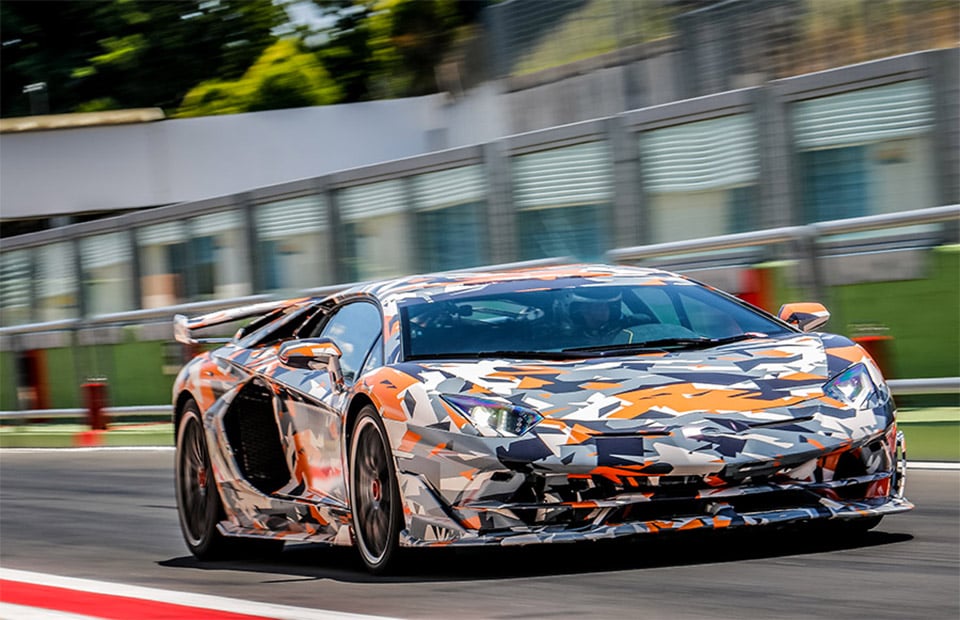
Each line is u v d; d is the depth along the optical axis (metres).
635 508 12.18
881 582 11.45
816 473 12.44
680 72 38.41
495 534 12.38
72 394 38.31
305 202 34.31
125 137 63.47
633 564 13.00
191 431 17.92
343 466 14.29
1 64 98.81
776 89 25.38
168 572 16.41
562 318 14.91
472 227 31.00
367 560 13.84
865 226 23.14
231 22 98.44
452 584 12.66
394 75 80.88
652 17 39.62
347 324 16.06
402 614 11.31
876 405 13.08
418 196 32.06
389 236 32.75
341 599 12.41
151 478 27.14
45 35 99.00
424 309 15.09
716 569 12.44
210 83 95.88
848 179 24.39
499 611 11.11
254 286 35.25
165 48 97.75
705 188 26.58
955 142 22.67
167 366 35.53
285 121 64.50
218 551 17.45
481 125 56.47
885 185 23.88
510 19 48.25
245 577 15.12
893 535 14.00
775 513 12.34
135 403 36.47
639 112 27.56
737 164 26.02
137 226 37.56
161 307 37.03
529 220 29.94
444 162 31.42
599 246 28.55
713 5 36.78
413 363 13.92
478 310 15.09
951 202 22.80
